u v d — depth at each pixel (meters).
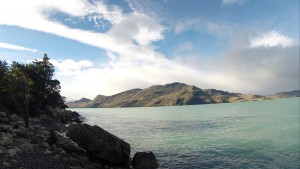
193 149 54.91
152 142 64.81
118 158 37.41
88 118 182.25
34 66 102.06
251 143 61.31
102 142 36.97
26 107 61.44
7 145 34.25
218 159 45.97
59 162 32.22
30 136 47.44
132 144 61.94
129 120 156.38
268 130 84.31
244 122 117.00
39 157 32.88
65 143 39.50
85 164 34.81
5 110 75.00
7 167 26.14
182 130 91.81
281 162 43.50
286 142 61.16
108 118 181.12
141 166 39.97
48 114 114.62
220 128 95.56
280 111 182.50
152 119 161.38
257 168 40.28
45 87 105.44
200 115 186.88
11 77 62.78
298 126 91.75
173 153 50.94
